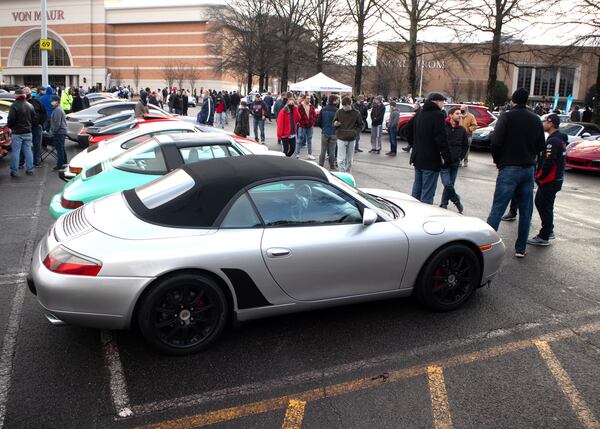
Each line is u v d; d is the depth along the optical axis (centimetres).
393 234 396
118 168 589
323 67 4319
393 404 301
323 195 387
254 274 354
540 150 564
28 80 7838
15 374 327
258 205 367
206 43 6744
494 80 2423
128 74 7656
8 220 712
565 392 316
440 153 670
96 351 359
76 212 404
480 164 1448
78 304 325
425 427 280
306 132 1344
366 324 406
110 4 7888
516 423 284
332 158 1199
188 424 281
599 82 2080
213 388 315
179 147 594
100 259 325
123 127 1117
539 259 583
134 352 358
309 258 367
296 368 339
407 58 2847
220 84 7256
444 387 319
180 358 350
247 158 411
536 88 7462
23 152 1134
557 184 617
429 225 416
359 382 324
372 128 1549
